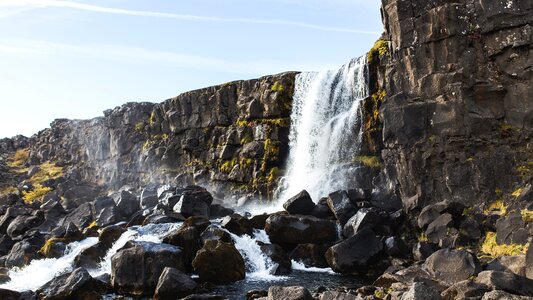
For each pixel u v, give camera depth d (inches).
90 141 2886.3
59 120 3420.3
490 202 1019.9
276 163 1788.9
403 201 1147.9
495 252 896.3
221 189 1945.1
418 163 1128.2
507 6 1070.4
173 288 786.2
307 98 1754.4
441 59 1143.6
